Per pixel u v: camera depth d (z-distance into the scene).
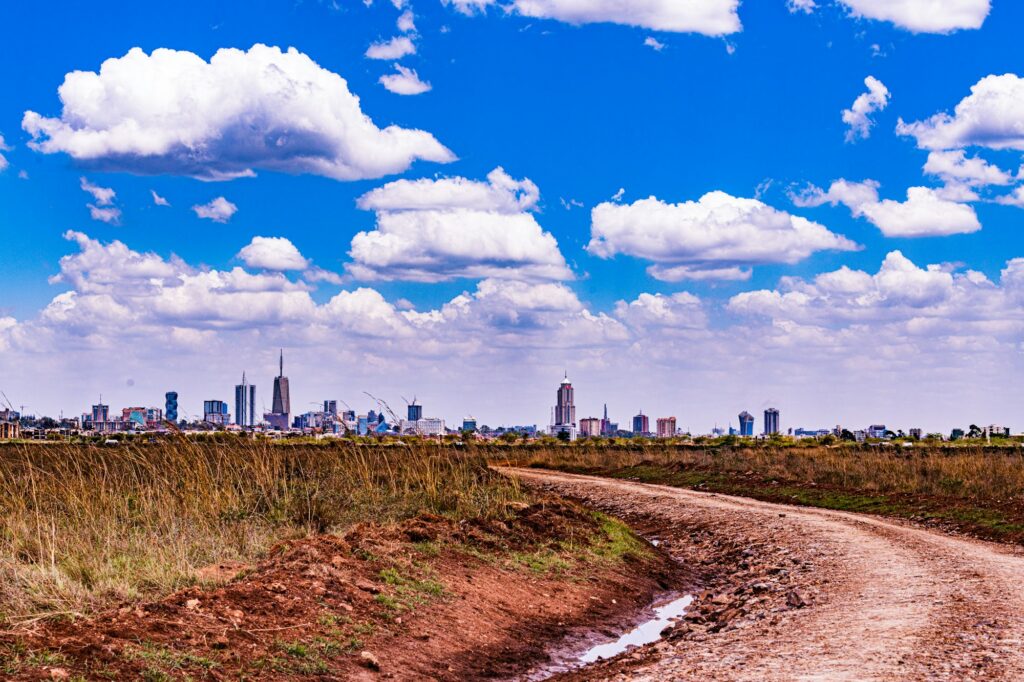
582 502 44.88
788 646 13.87
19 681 9.60
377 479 27.91
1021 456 45.06
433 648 14.62
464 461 33.97
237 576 15.41
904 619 15.26
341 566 16.72
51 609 12.31
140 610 12.36
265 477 23.30
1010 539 26.38
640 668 13.54
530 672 14.74
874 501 36.75
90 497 19.17
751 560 25.95
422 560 18.83
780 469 49.50
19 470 21.31
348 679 12.46
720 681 11.63
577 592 20.09
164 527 18.11
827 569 22.02
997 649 12.70
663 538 33.44
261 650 12.33
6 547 15.68
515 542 22.59
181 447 22.98
